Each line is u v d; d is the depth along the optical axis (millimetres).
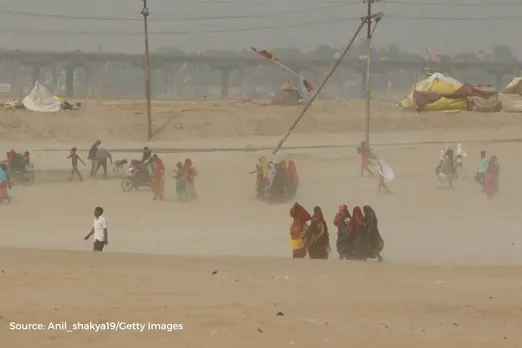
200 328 39125
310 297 49375
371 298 49656
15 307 43688
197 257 72375
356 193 148375
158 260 67938
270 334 38188
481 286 56406
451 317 43906
